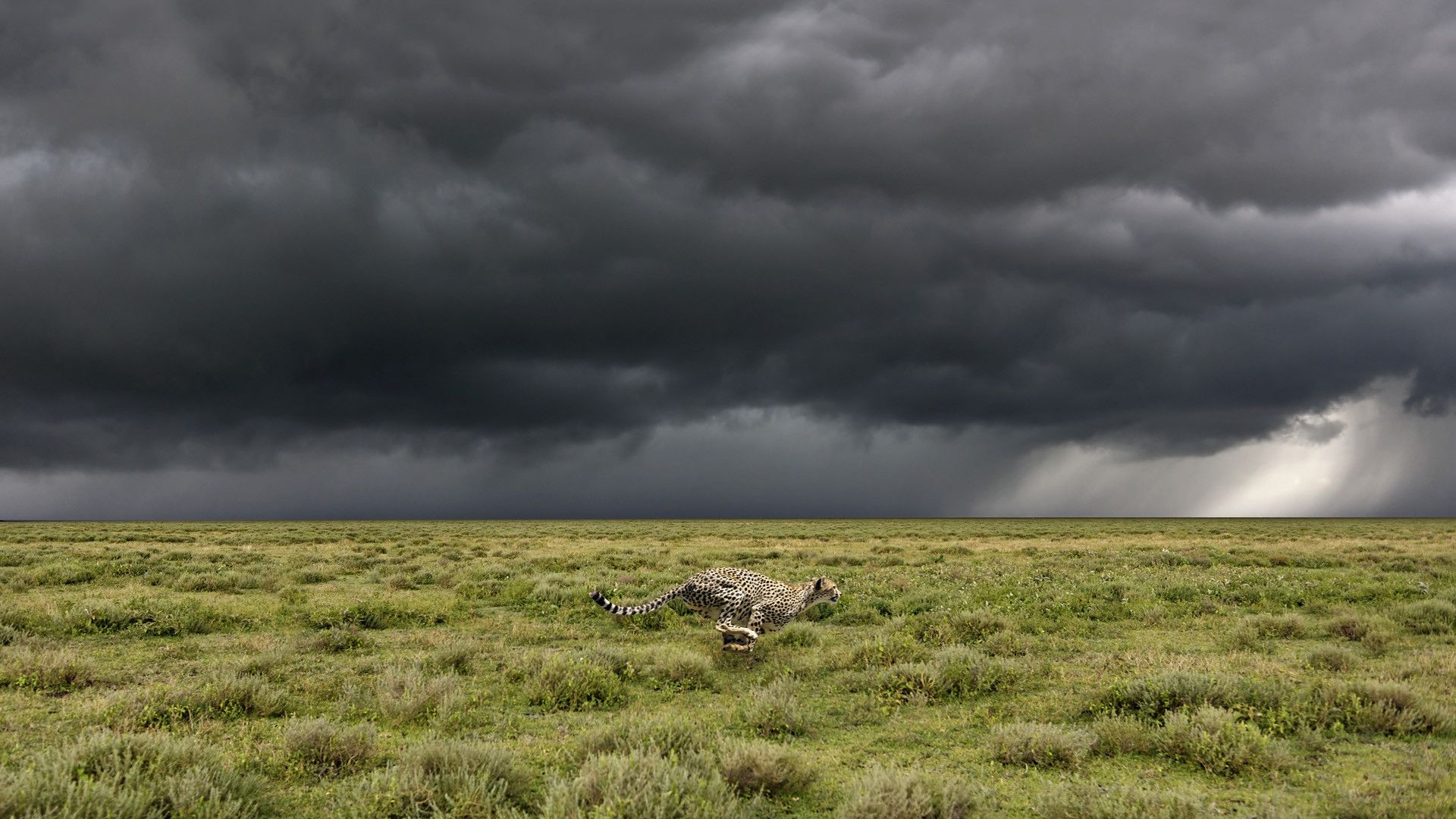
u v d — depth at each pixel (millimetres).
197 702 8688
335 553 34969
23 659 10281
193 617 14039
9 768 6609
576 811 5387
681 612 16203
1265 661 11016
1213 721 7262
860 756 7379
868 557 31641
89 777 5828
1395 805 5789
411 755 6500
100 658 11594
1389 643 12148
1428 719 7734
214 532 63188
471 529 84562
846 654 11398
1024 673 10109
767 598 12578
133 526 89188
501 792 5922
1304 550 35344
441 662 11023
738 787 6340
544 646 13000
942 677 9539
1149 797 5770
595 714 8750
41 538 46625
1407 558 28031
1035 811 5941
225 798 5906
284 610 15852
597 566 26938
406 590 20484
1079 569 25484
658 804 5434
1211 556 30281
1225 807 5945
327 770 6801
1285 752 6875
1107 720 7867
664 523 117000
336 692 9578
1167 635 13539
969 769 6961
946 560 30500
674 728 7184
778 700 8477
